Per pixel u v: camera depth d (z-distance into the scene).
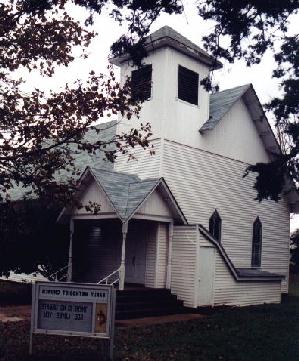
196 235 18.92
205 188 22.77
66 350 10.89
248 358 10.92
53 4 11.41
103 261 21.97
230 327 14.82
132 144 11.87
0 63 11.34
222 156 24.05
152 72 22.00
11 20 11.29
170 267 19.56
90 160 24.83
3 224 13.48
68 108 10.89
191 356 10.91
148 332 13.65
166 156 21.03
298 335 13.79
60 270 20.25
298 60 12.96
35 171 11.61
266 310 19.16
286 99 13.03
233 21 12.84
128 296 17.45
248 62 13.67
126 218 17.34
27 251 20.05
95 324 10.16
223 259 20.17
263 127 26.27
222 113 23.09
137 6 12.42
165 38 21.12
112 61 22.59
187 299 18.72
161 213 19.25
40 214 19.58
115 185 19.02
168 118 21.36
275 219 27.42
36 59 11.71
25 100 11.01
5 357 9.95
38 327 10.30
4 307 17.41
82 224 21.97
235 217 24.39
